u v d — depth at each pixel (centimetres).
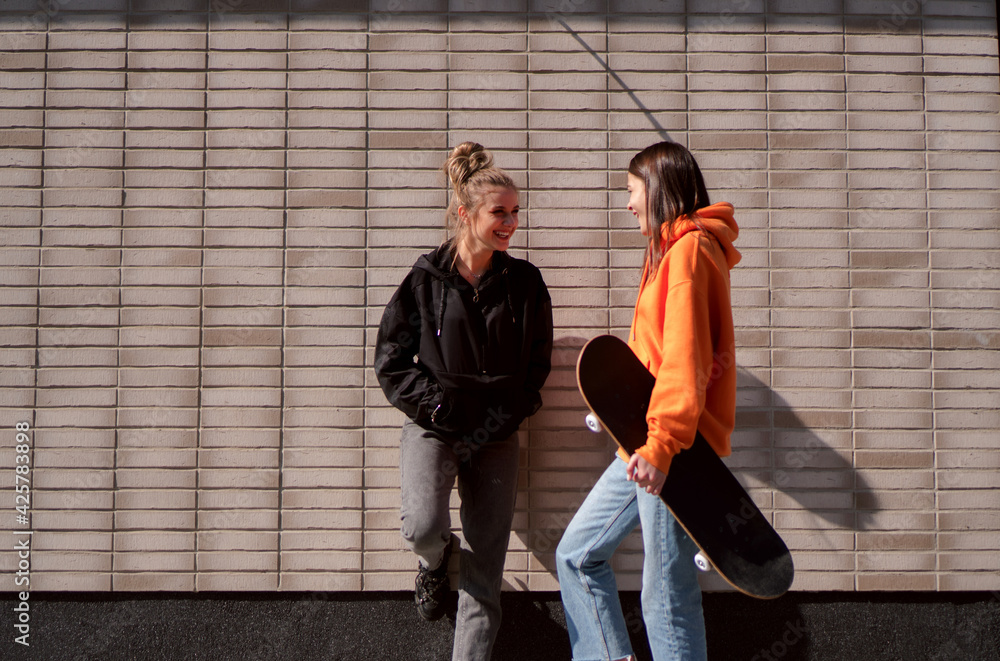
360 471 283
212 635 280
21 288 287
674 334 196
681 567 212
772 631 281
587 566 231
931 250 292
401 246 290
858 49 294
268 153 291
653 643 215
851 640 280
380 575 280
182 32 294
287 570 280
